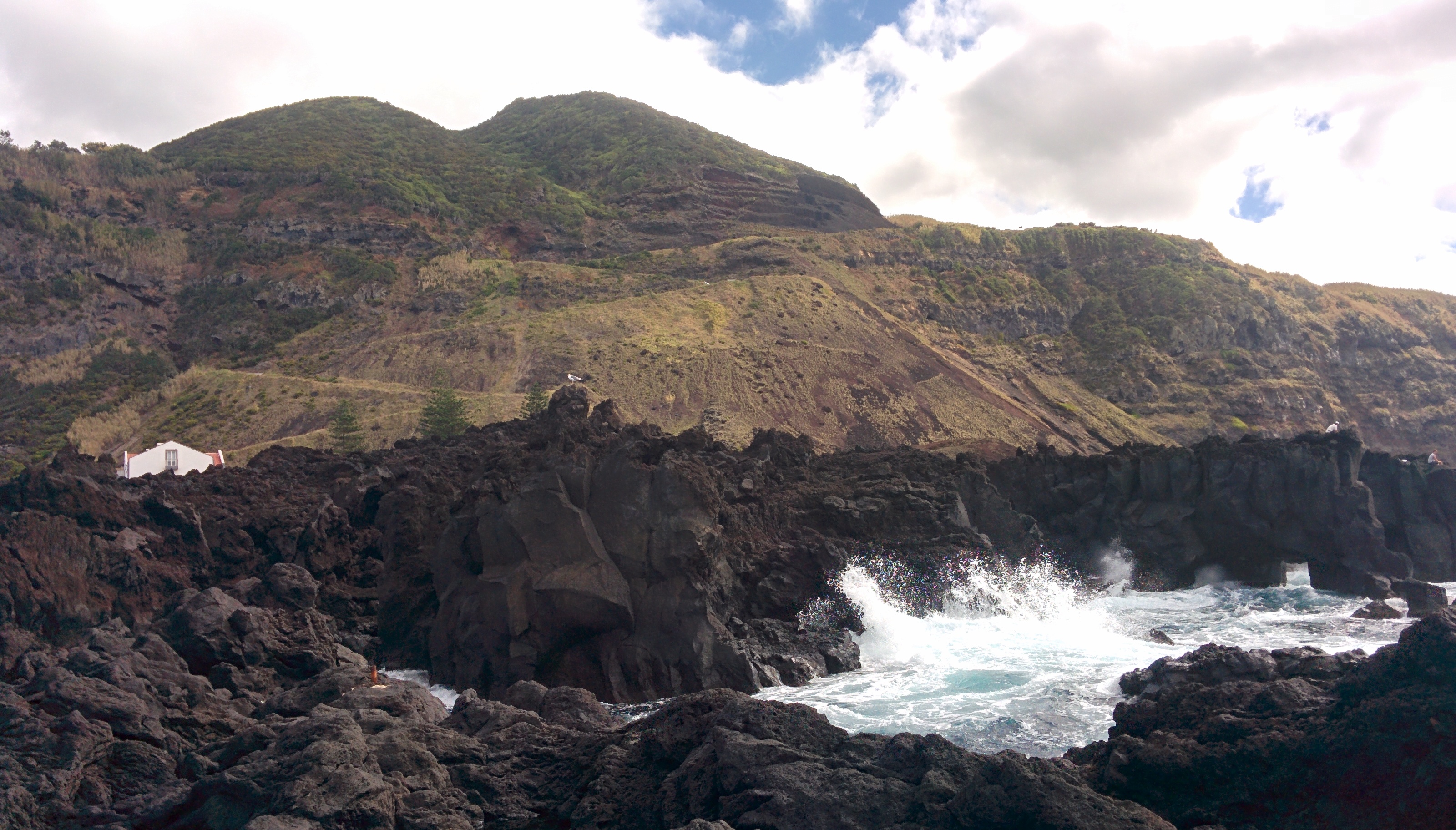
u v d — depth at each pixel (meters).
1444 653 18.55
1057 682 35.25
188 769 23.19
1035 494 64.00
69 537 45.03
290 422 135.25
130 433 141.75
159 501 50.94
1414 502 61.03
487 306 192.75
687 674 38.12
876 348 172.12
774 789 18.67
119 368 172.25
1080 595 54.81
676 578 39.69
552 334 160.12
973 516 56.69
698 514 40.78
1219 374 196.62
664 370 144.88
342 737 20.69
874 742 20.27
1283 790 19.03
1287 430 182.88
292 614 35.56
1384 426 195.88
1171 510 61.25
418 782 20.75
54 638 41.59
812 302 187.88
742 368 148.38
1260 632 45.28
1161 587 59.00
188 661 31.88
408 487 54.88
